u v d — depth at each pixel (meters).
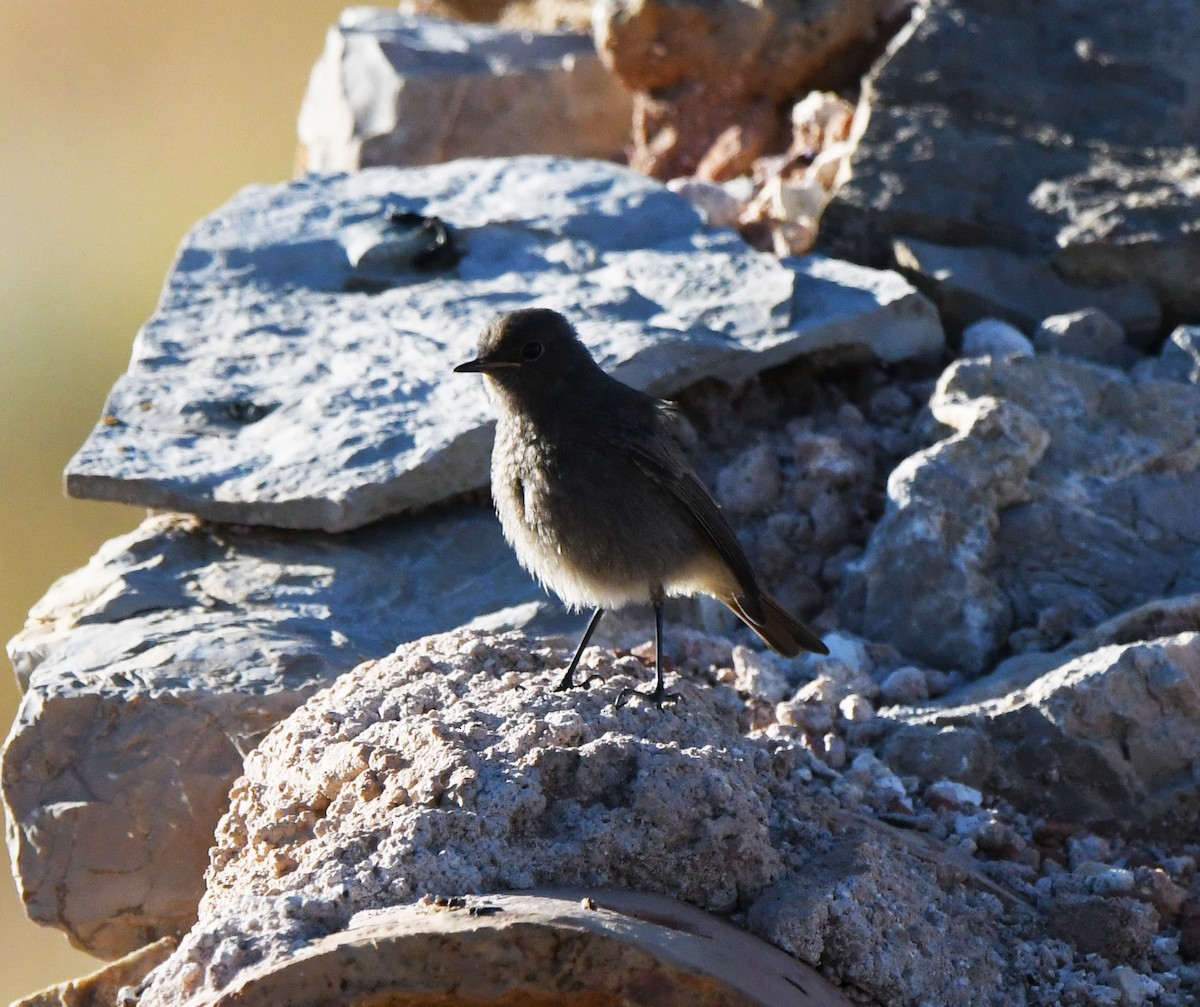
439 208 14.98
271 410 12.48
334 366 12.90
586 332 12.85
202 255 14.40
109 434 12.20
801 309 13.47
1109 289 14.20
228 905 7.73
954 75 15.32
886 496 12.67
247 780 9.00
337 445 11.88
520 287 13.82
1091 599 11.68
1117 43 15.05
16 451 28.47
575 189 15.10
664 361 12.59
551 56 19.12
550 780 8.09
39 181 34.44
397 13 20.39
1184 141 14.69
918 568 11.73
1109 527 12.02
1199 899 9.41
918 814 9.77
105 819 9.80
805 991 7.23
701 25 16.91
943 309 14.43
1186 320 14.12
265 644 10.48
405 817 7.72
